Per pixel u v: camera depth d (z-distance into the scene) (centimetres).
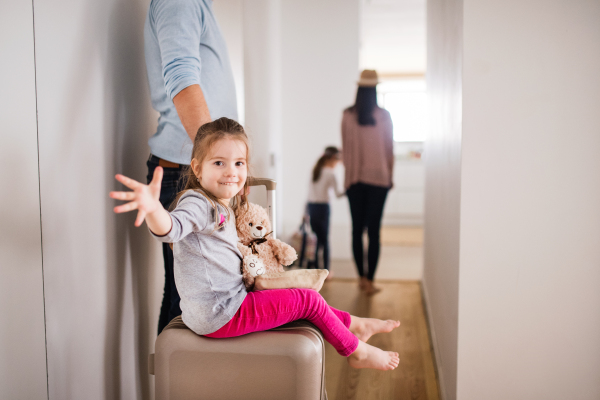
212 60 129
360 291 310
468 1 121
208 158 97
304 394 94
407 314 262
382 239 516
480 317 129
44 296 98
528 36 120
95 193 115
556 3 118
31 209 93
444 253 171
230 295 96
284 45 398
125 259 130
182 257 96
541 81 120
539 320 127
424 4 488
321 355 98
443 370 168
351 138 299
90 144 112
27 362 93
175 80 111
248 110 318
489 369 130
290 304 100
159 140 130
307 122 403
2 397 87
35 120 94
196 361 96
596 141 120
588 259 123
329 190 337
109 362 122
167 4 116
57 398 102
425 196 299
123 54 129
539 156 122
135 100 136
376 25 562
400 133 754
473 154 125
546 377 128
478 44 122
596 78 118
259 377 95
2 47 86
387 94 755
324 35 394
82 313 110
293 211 414
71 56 105
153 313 150
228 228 102
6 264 88
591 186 121
